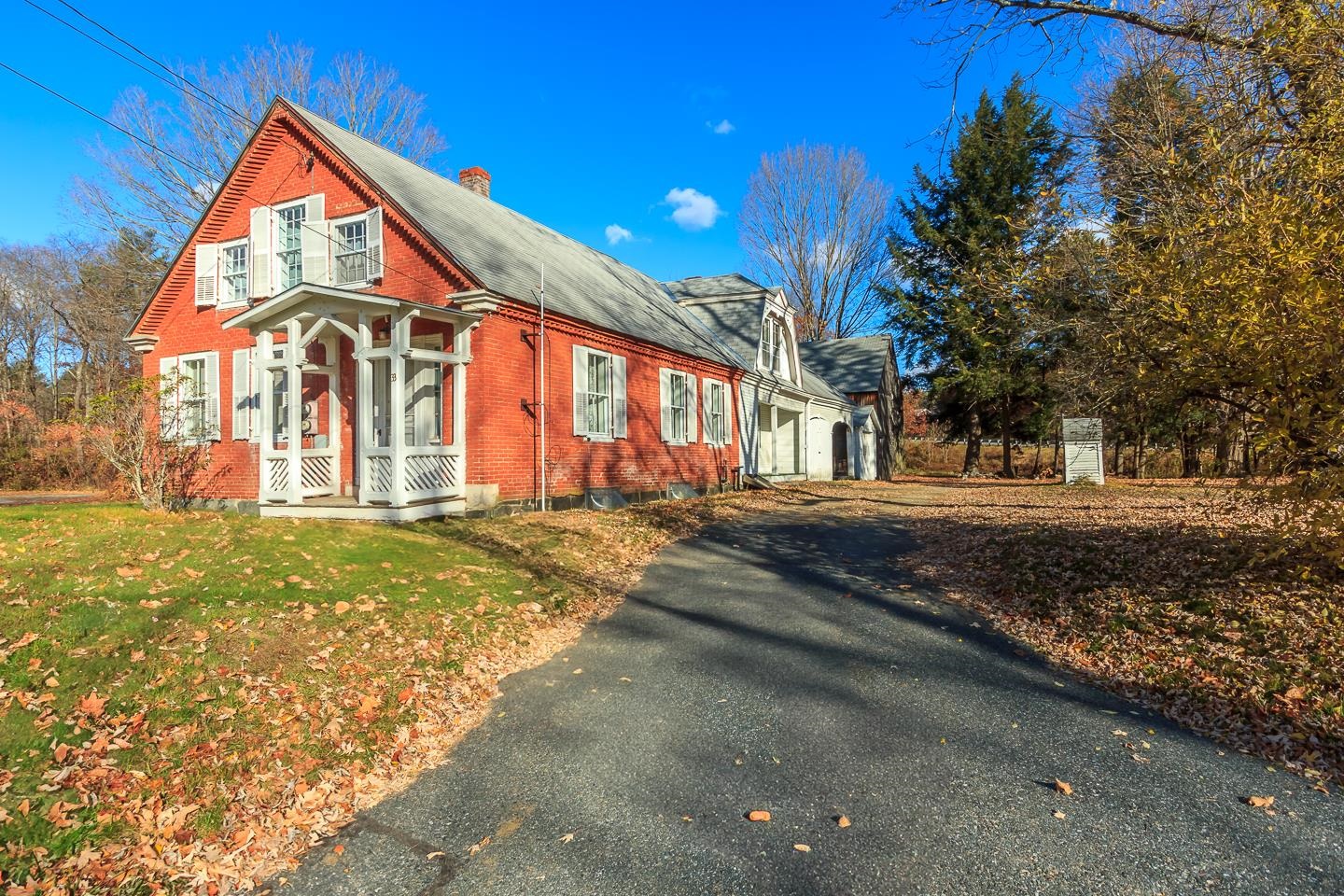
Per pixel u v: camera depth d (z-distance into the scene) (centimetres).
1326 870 307
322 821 365
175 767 386
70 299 3388
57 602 540
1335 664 510
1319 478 487
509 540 991
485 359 1155
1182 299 552
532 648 645
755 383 2280
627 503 1523
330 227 1339
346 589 671
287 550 773
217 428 1416
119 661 470
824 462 2883
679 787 391
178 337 1543
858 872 309
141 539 747
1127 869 308
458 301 1154
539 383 1263
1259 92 634
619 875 312
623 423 1523
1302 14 542
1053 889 296
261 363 1159
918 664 591
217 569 667
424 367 1245
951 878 304
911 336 3092
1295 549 714
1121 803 366
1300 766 405
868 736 452
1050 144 1395
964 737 449
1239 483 546
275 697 466
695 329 2167
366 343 1081
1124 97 858
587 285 1642
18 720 395
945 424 3494
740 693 530
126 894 303
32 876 300
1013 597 771
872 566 972
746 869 314
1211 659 552
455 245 1230
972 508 1566
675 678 566
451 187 1614
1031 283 818
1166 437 2520
